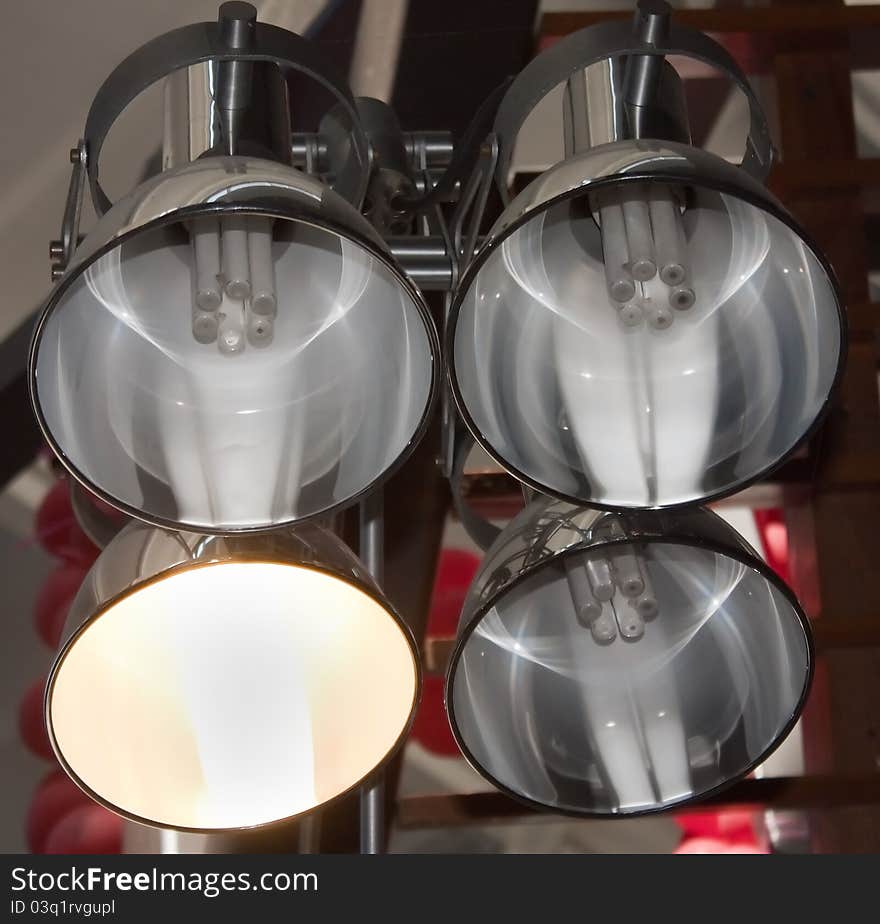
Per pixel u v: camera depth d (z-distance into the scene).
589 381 0.88
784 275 0.85
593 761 0.94
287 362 0.87
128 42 1.46
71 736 0.87
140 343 0.86
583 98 0.92
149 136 1.37
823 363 0.82
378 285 0.86
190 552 0.83
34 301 1.52
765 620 0.92
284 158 0.91
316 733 0.92
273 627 0.93
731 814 1.79
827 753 1.62
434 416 1.46
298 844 1.65
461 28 1.44
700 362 0.88
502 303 0.88
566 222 0.92
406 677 0.89
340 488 0.84
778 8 1.45
